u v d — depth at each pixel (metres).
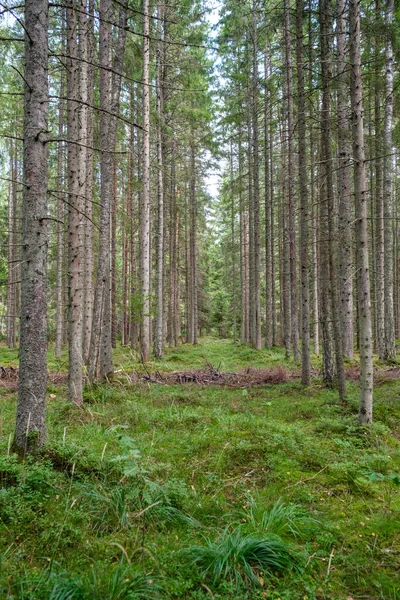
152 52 16.38
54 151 17.70
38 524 3.30
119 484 4.03
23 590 2.53
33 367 4.32
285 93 15.34
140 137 17.27
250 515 3.72
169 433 6.04
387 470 4.93
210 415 7.14
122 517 3.51
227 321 39.50
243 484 4.47
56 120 17.31
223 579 2.81
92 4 10.27
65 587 2.53
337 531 3.55
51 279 20.25
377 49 12.19
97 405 7.71
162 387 10.59
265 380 12.23
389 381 10.69
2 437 5.19
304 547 3.31
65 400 8.38
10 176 22.58
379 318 15.72
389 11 12.83
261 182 26.12
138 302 13.52
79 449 4.51
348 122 9.88
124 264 23.16
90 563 2.97
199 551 3.04
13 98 14.93
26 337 4.32
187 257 28.91
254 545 3.08
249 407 8.38
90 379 9.39
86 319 12.61
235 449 5.22
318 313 19.14
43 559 2.96
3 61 11.27
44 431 4.41
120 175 21.77
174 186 23.44
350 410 7.65
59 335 18.16
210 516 3.73
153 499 3.76
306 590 2.79
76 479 4.13
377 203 15.88
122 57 10.06
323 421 6.82
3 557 2.84
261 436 5.64
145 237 14.88
